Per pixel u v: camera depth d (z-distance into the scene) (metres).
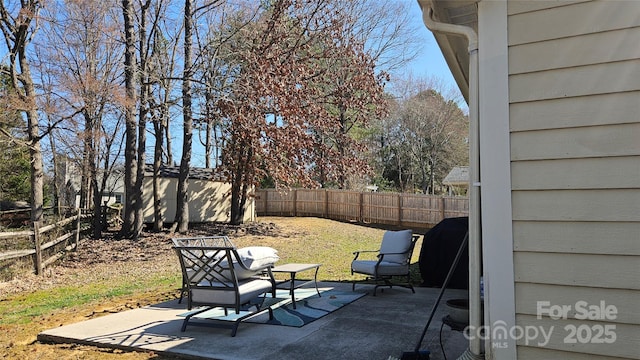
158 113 13.00
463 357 2.67
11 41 10.67
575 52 2.35
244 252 4.61
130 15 12.12
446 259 6.50
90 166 13.05
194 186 16.64
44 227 8.74
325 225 17.00
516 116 2.43
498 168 2.44
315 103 13.50
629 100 2.24
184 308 5.48
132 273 8.81
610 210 2.23
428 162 28.73
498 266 2.40
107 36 12.70
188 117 13.34
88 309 5.73
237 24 13.81
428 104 28.09
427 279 6.70
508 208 2.41
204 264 4.31
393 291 6.27
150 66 13.09
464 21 3.04
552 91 2.38
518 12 2.47
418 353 3.21
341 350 3.59
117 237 12.67
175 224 13.84
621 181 2.22
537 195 2.36
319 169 13.95
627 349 2.14
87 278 8.30
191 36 13.31
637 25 2.26
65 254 9.77
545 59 2.40
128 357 3.68
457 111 28.16
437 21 2.72
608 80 2.29
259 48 12.45
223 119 12.46
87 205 17.98
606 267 2.21
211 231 14.24
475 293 2.57
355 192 19.03
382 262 6.22
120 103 11.36
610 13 2.31
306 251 11.70
